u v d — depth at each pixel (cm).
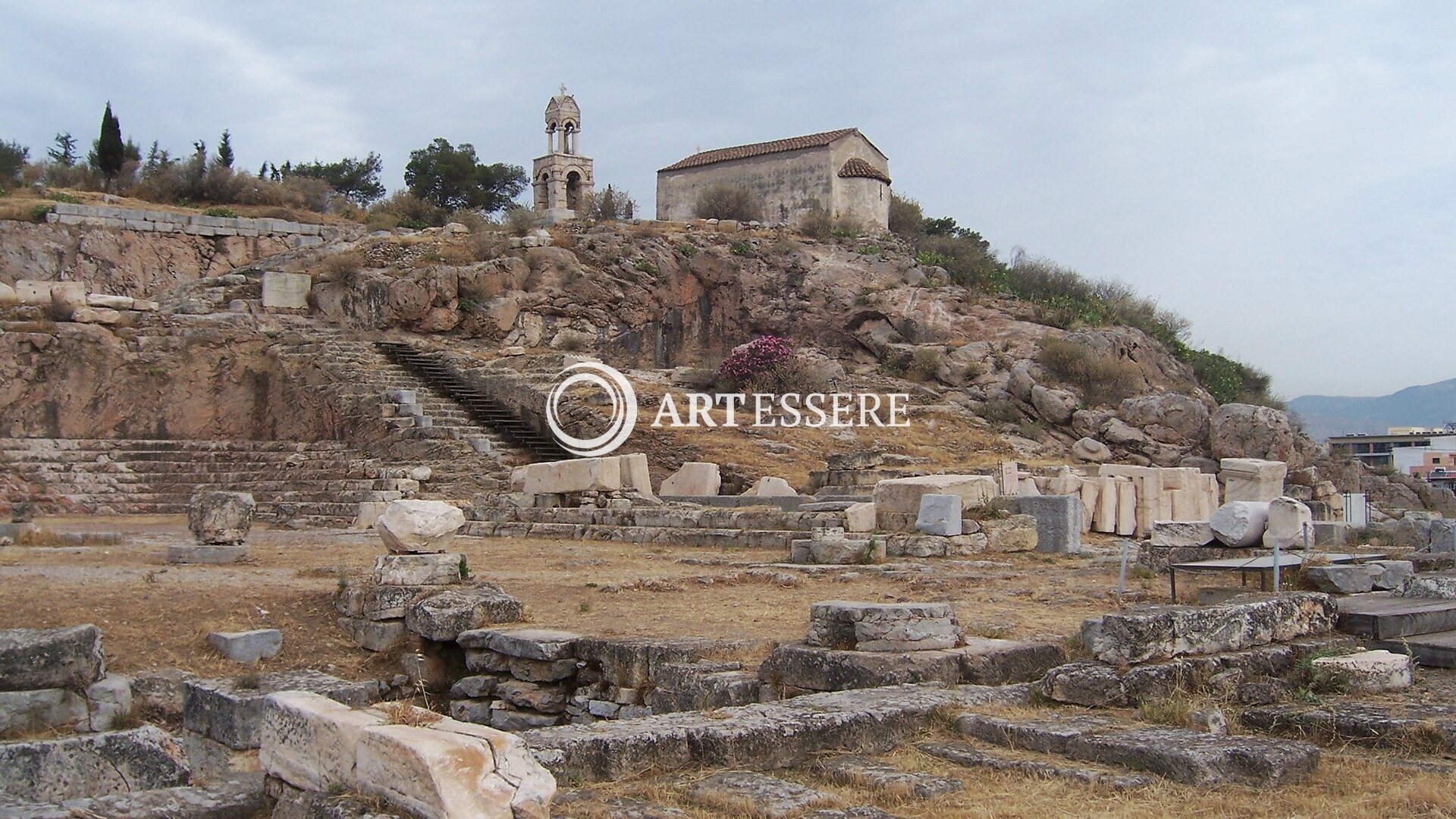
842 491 3006
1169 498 2883
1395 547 2067
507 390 4112
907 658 981
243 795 697
